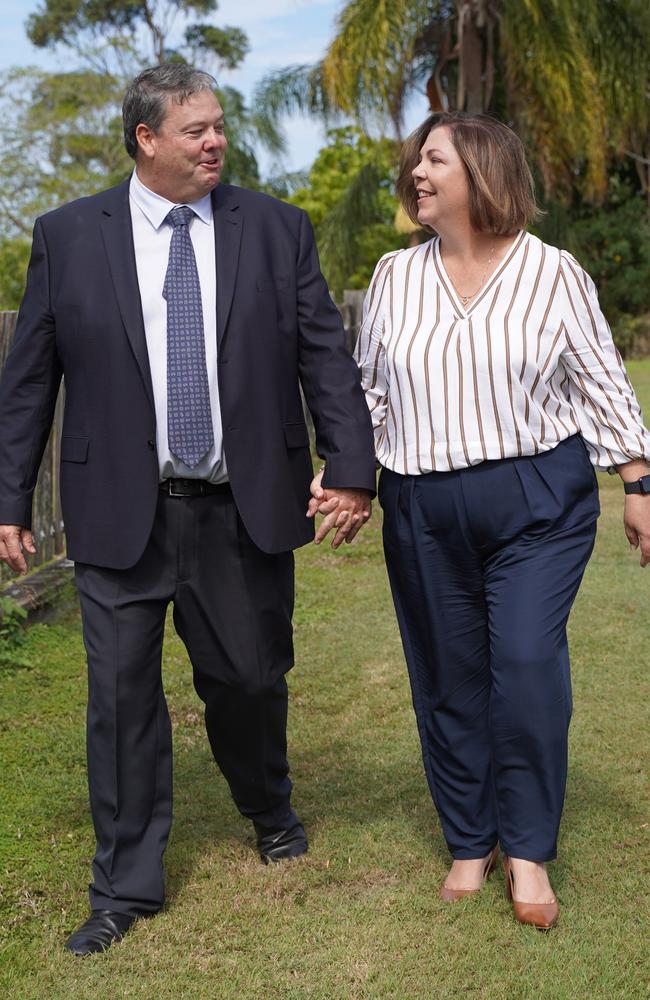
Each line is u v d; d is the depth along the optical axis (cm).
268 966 280
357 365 320
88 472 304
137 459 299
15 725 443
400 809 365
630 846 337
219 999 267
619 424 301
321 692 479
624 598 597
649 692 462
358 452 305
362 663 516
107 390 300
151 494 299
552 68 1669
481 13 1702
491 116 301
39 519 614
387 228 2186
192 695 479
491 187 290
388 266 315
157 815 309
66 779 394
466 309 298
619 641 527
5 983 274
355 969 278
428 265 307
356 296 1309
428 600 307
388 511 312
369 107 1697
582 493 302
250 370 302
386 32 1630
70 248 304
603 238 2753
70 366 305
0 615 528
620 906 305
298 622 580
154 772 307
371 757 409
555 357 295
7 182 3600
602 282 2800
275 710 321
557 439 298
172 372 297
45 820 362
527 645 291
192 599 311
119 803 301
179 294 298
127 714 302
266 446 306
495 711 297
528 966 277
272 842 335
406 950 286
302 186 3108
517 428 292
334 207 2206
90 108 3691
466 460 293
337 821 358
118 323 297
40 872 329
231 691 316
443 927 296
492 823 317
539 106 1714
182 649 541
